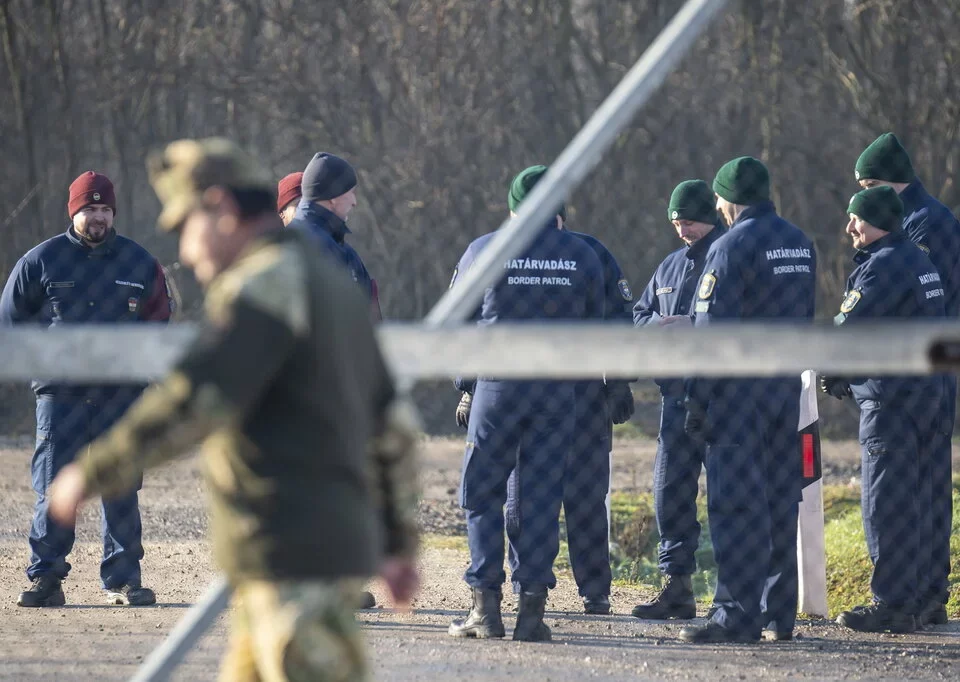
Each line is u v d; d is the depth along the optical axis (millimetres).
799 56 81312
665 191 82438
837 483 47906
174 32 84062
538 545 21125
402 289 82375
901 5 78375
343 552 10289
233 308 9906
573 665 19172
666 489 23766
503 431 21281
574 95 84875
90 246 23875
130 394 23906
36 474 23438
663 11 85562
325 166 22062
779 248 21094
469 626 21219
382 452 11328
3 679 17812
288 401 10219
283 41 84250
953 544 28188
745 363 12312
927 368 12391
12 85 81438
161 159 10906
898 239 21969
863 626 22359
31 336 11859
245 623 10773
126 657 19219
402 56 83250
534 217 12930
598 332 12289
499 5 83562
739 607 20922
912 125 78562
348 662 10383
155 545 30859
